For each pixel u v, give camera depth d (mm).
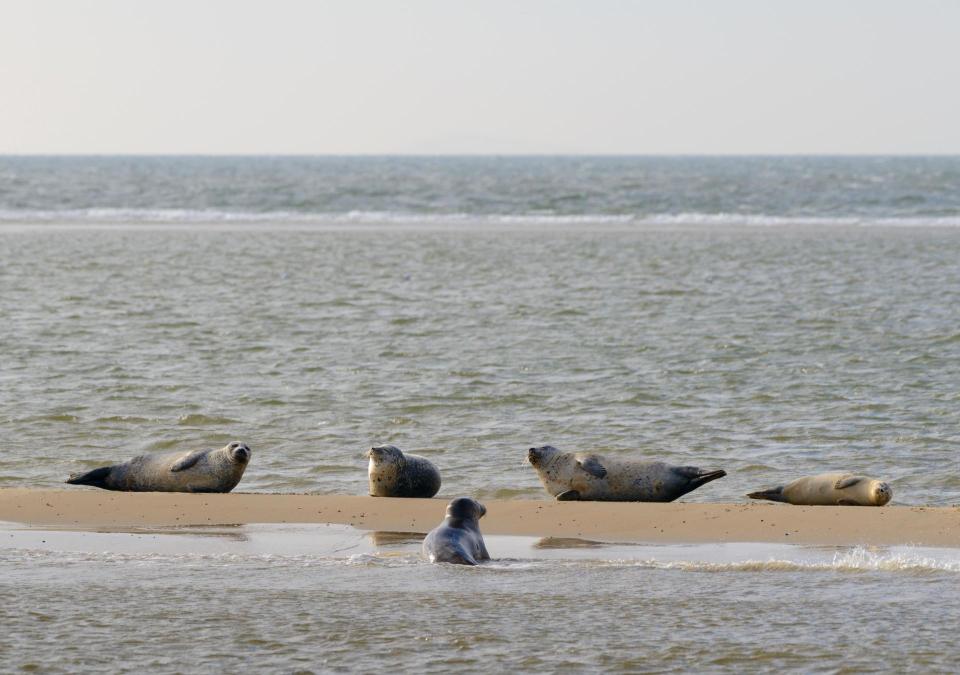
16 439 46062
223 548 28469
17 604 23078
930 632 21094
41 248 136000
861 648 20297
